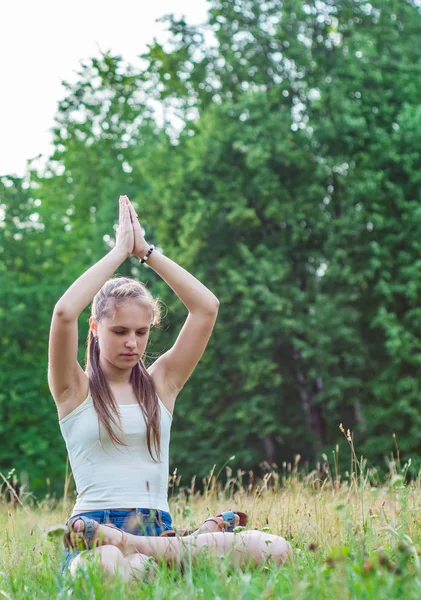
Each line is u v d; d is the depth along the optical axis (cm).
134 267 2588
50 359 362
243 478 2303
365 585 246
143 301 363
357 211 2155
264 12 2411
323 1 2403
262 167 2234
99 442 358
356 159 2234
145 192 2591
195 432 2305
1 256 2630
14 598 292
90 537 326
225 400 2336
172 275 393
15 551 385
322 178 2238
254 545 333
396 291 2162
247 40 2400
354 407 2328
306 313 2273
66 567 322
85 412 362
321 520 439
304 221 2289
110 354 363
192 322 393
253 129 2256
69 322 359
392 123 2270
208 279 2305
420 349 2180
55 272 2698
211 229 2322
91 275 371
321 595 251
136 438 361
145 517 353
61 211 2897
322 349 2142
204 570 300
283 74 2381
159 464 365
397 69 2342
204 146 2312
